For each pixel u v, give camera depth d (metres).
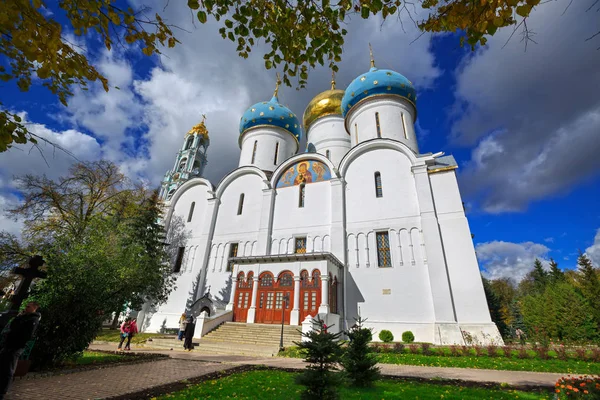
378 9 4.76
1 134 4.06
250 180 29.78
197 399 6.48
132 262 13.09
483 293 17.94
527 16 3.74
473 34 4.41
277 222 26.23
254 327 18.42
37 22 3.82
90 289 9.95
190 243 29.30
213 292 25.59
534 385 8.06
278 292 19.91
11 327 6.12
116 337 21.05
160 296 25.69
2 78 4.27
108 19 4.22
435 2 4.59
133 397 6.51
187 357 12.97
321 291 18.69
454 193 21.25
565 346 15.30
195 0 4.74
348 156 25.98
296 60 5.84
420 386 7.98
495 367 11.13
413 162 23.31
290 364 11.41
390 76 29.48
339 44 5.64
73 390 6.89
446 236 20.19
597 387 5.95
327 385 5.83
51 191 22.22
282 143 35.47
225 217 29.05
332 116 36.28
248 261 21.64
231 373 9.52
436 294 18.70
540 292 48.28
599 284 33.50
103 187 25.80
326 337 6.05
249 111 36.75
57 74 4.46
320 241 23.75
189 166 58.53
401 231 21.75
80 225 16.70
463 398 6.80
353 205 24.16
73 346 9.55
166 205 32.34
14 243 20.94
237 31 5.36
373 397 6.89
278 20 5.30
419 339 18.34
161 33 4.64
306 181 26.88
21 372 7.71
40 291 9.59
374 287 20.78
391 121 28.39
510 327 41.62
